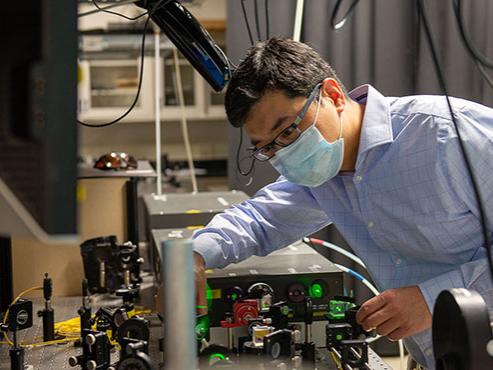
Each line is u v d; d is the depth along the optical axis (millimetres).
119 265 2104
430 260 1658
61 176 669
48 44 663
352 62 3363
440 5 3340
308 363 1442
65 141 670
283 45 1512
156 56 2654
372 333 1521
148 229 2377
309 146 1516
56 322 1896
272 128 1473
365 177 1622
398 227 1634
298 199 1805
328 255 3371
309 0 3285
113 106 4879
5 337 1755
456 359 1040
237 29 3242
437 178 1524
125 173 2348
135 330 1400
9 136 714
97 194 2322
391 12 3340
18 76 698
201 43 1595
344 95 1600
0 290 1984
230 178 3344
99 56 3275
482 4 3328
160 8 1564
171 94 4953
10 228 727
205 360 1268
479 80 3332
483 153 1483
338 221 1766
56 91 667
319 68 1520
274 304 1508
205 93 4984
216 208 2271
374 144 1570
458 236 1575
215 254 1633
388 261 1729
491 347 994
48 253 2178
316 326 1599
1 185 724
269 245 1803
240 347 1399
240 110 1454
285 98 1449
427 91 3373
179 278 845
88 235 2326
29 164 688
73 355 1635
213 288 1544
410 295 1427
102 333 1427
